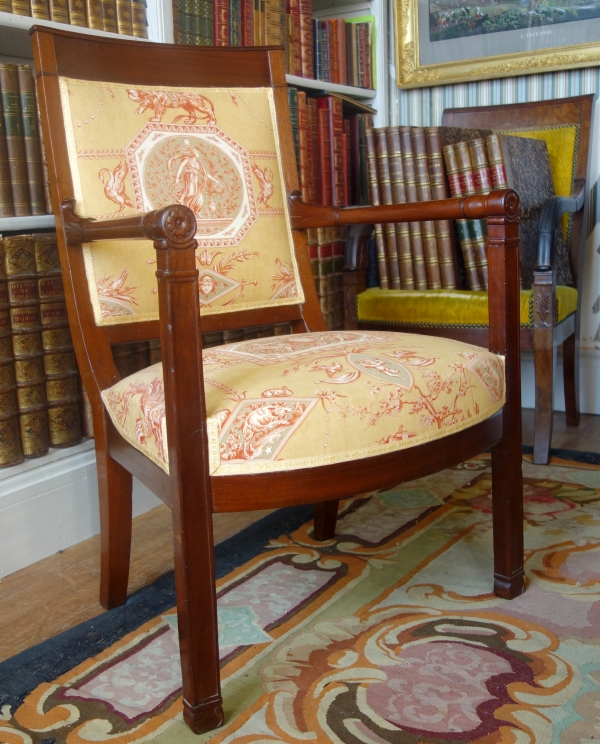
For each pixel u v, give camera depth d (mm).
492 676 1105
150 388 1090
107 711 1066
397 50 2693
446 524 1686
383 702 1054
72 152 1263
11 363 1557
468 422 1120
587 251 2516
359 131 2559
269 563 1523
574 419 2426
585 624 1245
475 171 2096
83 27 1636
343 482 995
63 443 1673
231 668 1150
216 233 1384
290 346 1206
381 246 2238
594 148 2451
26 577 1531
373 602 1346
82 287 1259
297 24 2322
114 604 1380
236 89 1474
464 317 1996
